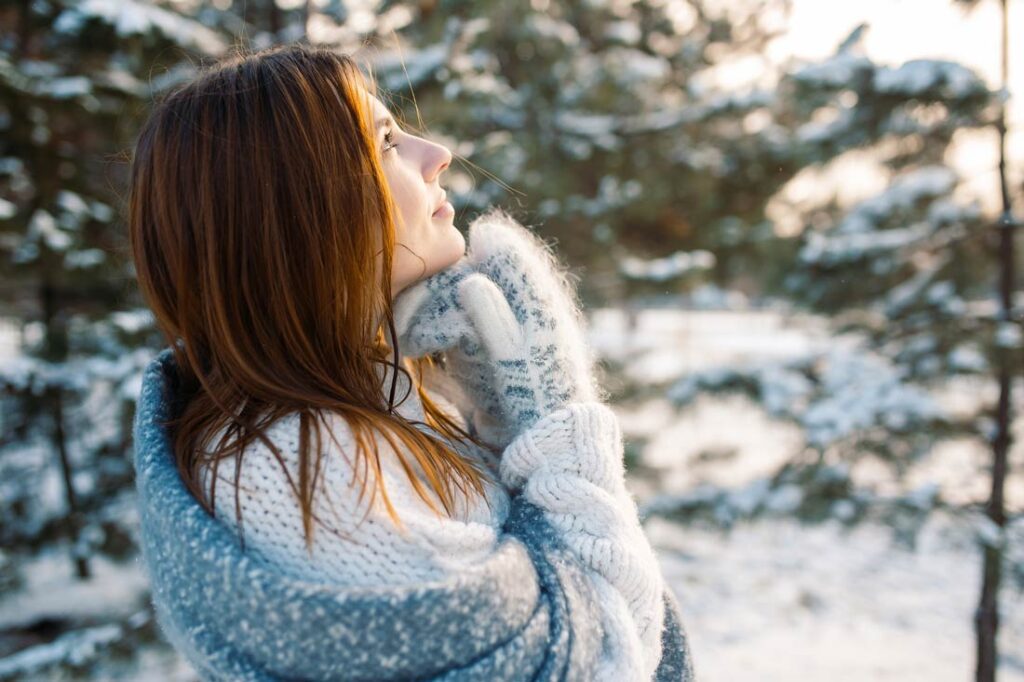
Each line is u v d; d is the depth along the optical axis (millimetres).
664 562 5422
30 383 3439
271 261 679
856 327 3217
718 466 4051
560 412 772
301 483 590
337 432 633
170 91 791
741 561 5500
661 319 20578
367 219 713
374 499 601
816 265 3258
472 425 989
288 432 625
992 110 2697
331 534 592
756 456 4840
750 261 4488
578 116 4469
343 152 702
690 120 4320
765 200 4578
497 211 985
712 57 5387
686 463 4160
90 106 3320
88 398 3781
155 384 749
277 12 3947
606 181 4398
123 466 3895
